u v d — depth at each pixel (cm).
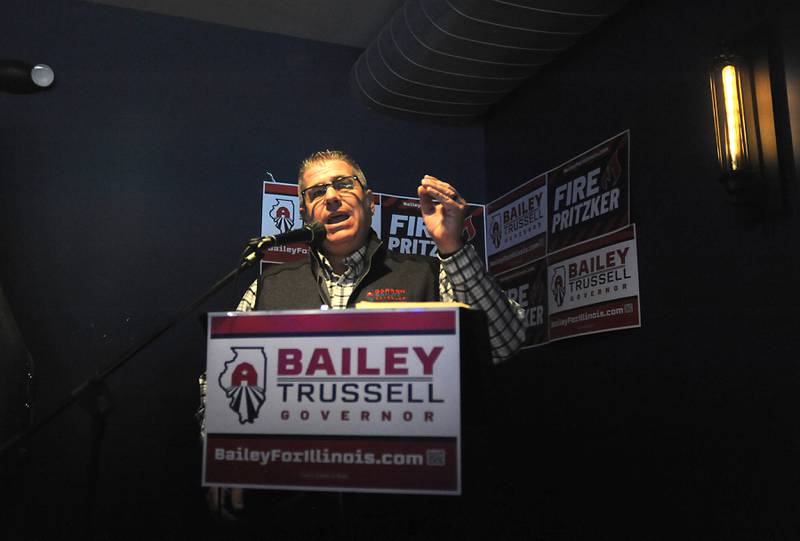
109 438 372
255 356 124
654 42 348
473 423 132
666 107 335
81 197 394
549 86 425
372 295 177
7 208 381
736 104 279
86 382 156
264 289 187
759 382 274
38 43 403
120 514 367
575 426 375
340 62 461
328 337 122
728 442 285
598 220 370
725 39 299
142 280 395
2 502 317
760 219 278
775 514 263
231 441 122
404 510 131
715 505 289
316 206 183
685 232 316
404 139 467
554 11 354
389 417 118
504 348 163
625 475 339
